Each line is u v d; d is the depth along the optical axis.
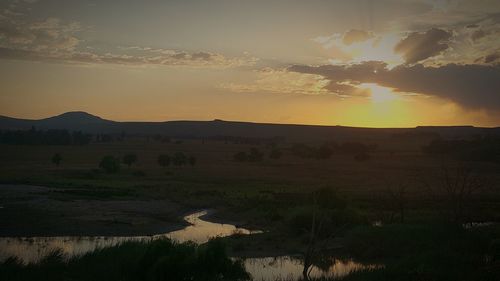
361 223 38.47
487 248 27.73
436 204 57.00
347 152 199.12
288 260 28.33
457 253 24.98
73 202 54.50
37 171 101.69
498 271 19.47
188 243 21.56
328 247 32.06
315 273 24.45
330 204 47.34
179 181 94.62
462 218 42.50
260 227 43.53
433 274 19.41
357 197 65.19
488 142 167.38
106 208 51.72
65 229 37.72
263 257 29.12
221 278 19.48
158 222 45.16
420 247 28.62
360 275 20.08
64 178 89.44
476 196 65.62
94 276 18.81
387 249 29.47
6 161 129.00
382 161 157.38
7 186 71.38
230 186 87.88
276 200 62.00
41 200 53.81
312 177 108.25
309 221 36.62
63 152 174.00
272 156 170.62
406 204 57.69
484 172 112.44
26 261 24.33
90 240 34.31
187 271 18.91
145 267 19.14
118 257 20.80
